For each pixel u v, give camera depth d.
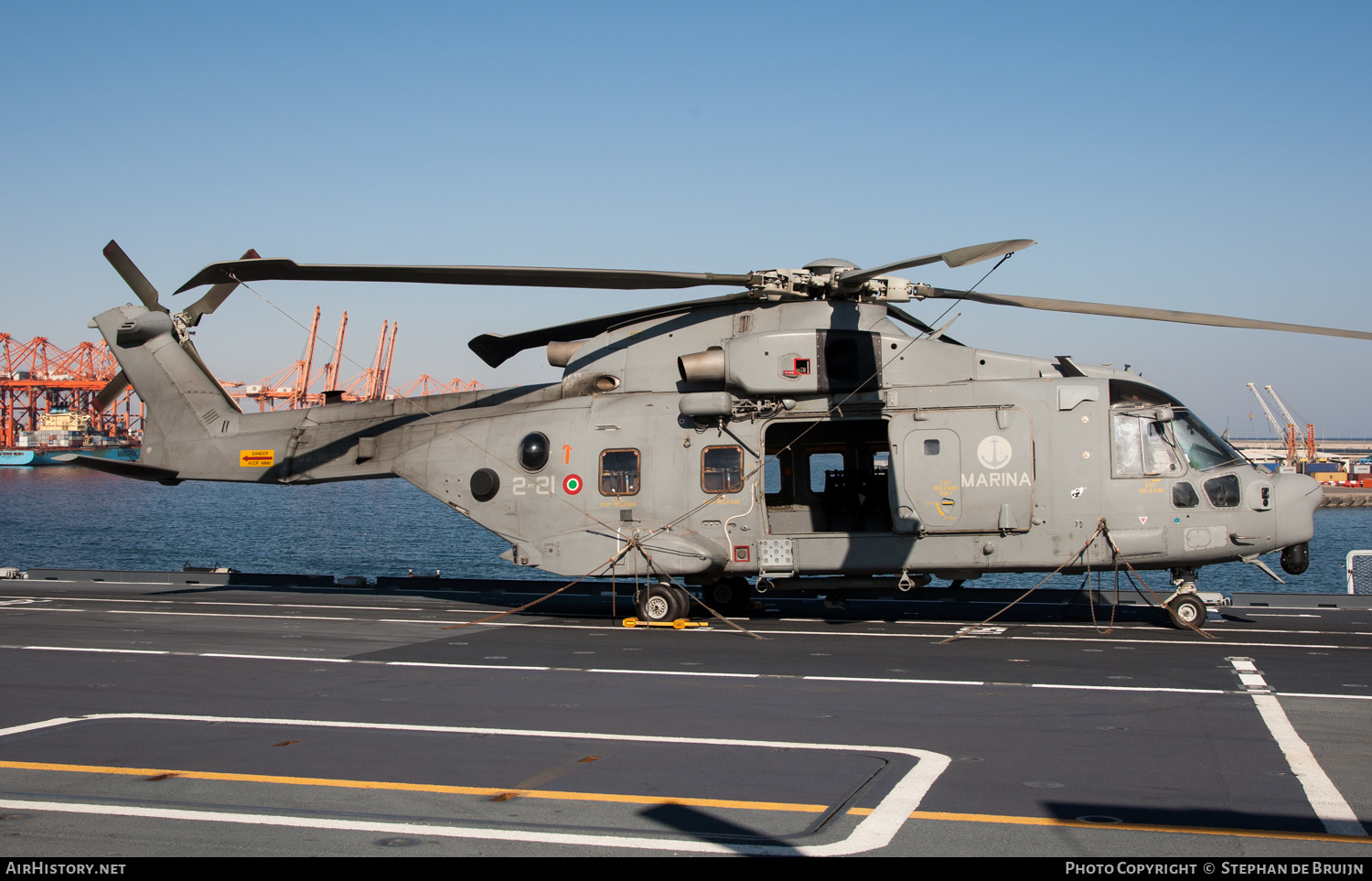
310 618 18.12
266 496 130.38
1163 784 7.64
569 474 18.33
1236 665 12.77
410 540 65.12
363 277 14.82
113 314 21.97
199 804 7.25
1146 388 16.84
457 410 19.94
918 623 17.47
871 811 7.05
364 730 9.42
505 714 10.12
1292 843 6.43
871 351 17.12
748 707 10.40
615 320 18.77
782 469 19.81
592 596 22.08
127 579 25.30
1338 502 108.19
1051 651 14.01
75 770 8.07
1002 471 16.58
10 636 15.60
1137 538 16.28
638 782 7.75
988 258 13.32
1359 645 14.52
